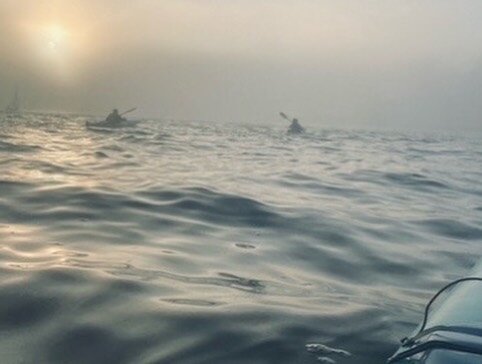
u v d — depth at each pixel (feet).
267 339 12.28
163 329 12.53
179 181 38.01
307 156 70.03
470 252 23.25
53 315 13.03
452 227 28.37
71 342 11.80
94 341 11.86
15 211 25.64
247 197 32.19
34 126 127.13
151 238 22.27
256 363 11.18
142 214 26.71
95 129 118.01
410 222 28.99
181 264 18.51
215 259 19.60
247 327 12.87
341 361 11.49
